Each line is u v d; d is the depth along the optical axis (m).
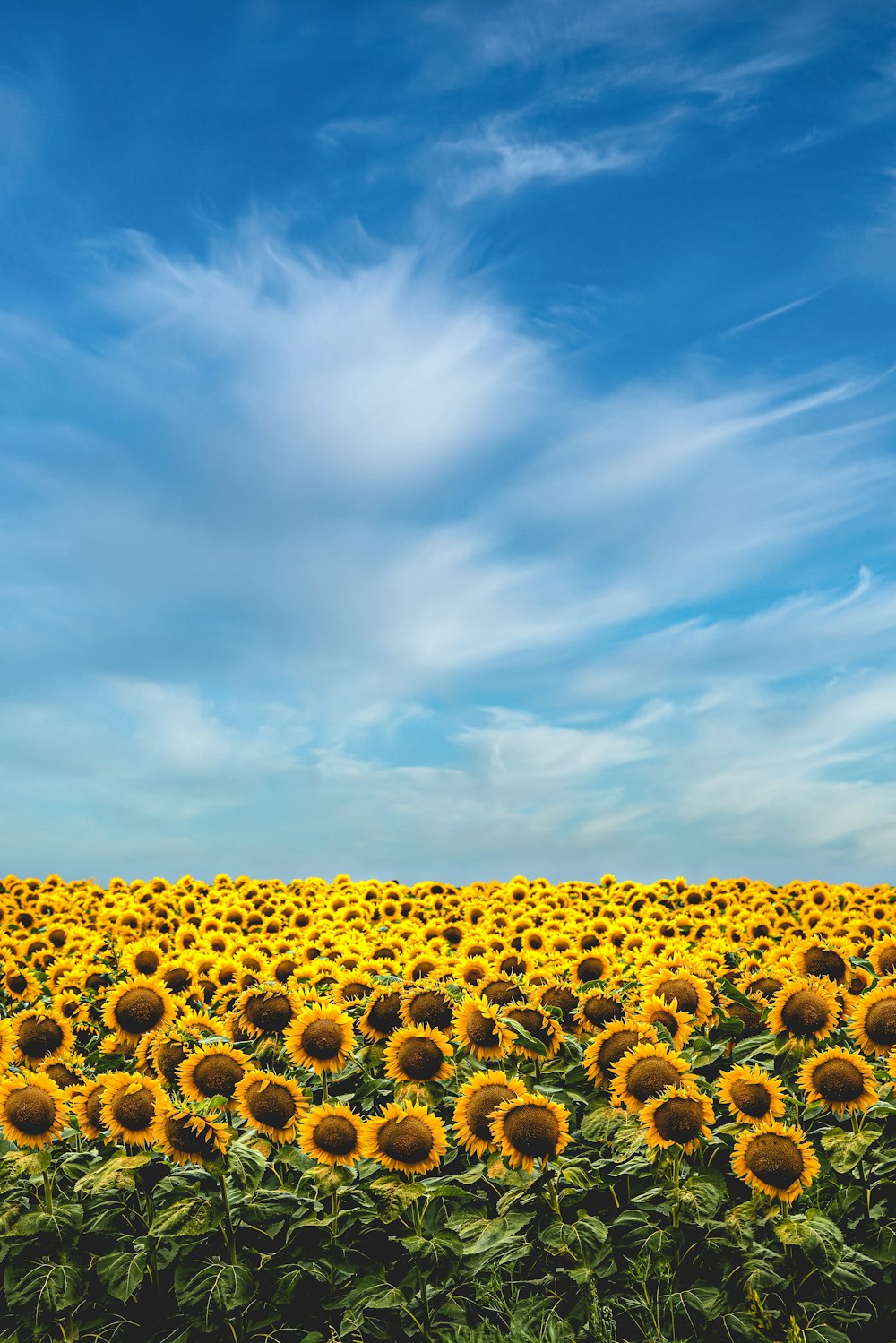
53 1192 5.84
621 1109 5.74
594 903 14.52
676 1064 5.66
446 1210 5.62
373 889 15.56
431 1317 5.30
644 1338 5.04
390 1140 5.61
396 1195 5.39
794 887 16.03
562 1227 5.30
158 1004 6.95
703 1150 5.73
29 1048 6.70
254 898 15.36
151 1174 5.59
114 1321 5.36
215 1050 6.07
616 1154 5.66
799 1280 5.26
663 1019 6.43
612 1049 6.15
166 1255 5.43
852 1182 5.61
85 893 16.44
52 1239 5.46
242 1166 5.46
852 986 7.45
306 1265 5.47
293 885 16.52
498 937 11.41
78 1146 6.13
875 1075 6.22
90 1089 5.84
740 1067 5.71
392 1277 5.59
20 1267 5.37
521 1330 5.03
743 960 9.71
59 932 12.37
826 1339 4.92
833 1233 5.13
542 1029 6.52
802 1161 5.30
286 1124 5.80
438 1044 6.11
